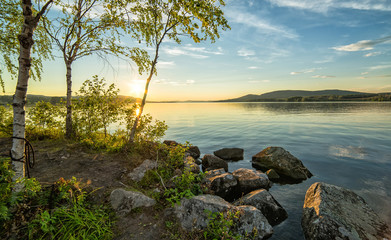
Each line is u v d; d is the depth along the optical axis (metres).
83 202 4.36
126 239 3.66
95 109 8.73
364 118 37.06
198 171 7.94
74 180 4.57
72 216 3.59
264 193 6.26
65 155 6.95
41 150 7.18
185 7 4.64
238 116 46.81
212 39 6.80
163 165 7.57
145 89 8.39
